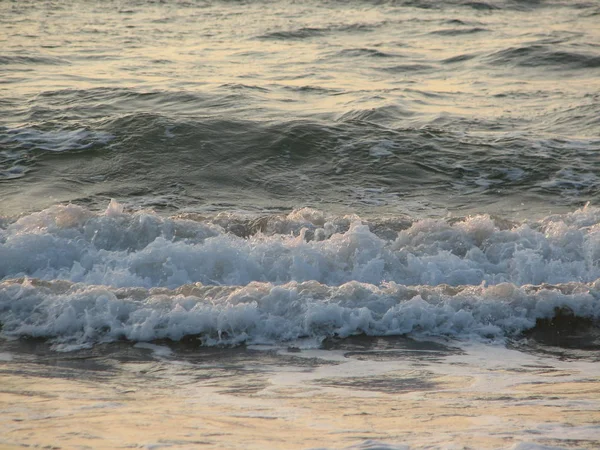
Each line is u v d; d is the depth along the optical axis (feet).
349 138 72.90
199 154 69.00
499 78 102.47
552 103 88.48
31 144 69.97
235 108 83.51
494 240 45.78
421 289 38.91
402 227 49.08
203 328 35.47
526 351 34.60
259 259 42.63
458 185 64.34
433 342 35.35
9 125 75.20
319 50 122.01
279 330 35.63
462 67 108.68
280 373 31.22
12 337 34.81
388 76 103.04
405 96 91.04
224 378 30.50
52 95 87.30
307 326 35.83
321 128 74.23
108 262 42.45
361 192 63.00
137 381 30.04
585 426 24.67
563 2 186.60
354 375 30.99
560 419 25.41
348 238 44.42
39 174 64.49
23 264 42.27
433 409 26.66
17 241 43.21
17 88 91.09
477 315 37.47
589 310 38.47
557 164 67.72
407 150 70.64
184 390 28.99
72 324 35.63
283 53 119.65
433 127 77.66
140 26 147.64
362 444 22.91
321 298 37.45
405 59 114.21
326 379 30.48
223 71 104.53
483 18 161.17
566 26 150.00
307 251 43.16
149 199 60.44
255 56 116.88
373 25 148.46
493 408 26.73
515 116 82.89
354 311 36.68
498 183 64.54
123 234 45.78
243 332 35.42
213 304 36.65
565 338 36.35
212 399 27.84
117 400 27.53
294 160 69.10
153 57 114.93
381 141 72.38
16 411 25.93
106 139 71.15
